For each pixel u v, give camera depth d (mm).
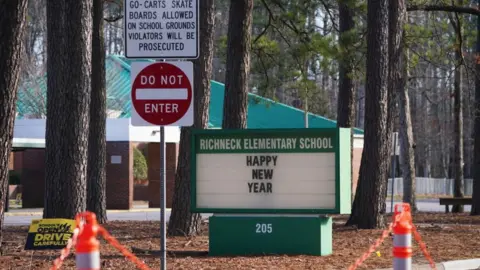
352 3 31703
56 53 22328
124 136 50969
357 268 16875
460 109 45812
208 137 19016
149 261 17750
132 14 12445
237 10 25609
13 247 20188
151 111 12547
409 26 37219
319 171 18422
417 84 85562
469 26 40875
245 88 25641
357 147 63281
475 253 20250
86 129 22422
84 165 22359
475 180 36719
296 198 18578
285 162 18625
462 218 33906
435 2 38812
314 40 32188
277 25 32312
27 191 51344
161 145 12516
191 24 12430
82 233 9305
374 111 27016
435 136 92500
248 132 18734
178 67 12547
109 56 62625
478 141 36688
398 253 12219
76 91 22203
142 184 59812
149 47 12445
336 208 18266
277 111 59406
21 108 63344
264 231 18875
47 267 16344
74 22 22234
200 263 17438
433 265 13805
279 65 33469
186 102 12539
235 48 25594
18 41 15992
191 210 19016
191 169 19047
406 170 40562
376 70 27062
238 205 18875
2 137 16219
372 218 26906
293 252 18781
